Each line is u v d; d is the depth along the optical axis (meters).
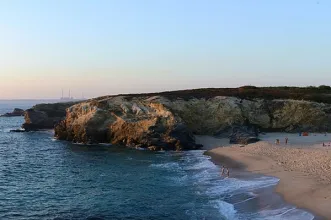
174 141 57.22
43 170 44.16
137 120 62.88
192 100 70.62
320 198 24.33
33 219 25.58
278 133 65.75
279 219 22.05
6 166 47.16
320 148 44.94
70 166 46.25
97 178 38.56
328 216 21.11
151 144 58.81
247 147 50.75
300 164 35.81
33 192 33.12
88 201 29.77
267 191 28.14
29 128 97.50
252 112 69.94
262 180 32.09
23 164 48.62
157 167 43.16
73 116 72.94
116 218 25.42
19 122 134.12
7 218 25.77
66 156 54.16
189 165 43.38
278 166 36.44
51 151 59.81
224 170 38.19
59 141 72.12
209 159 46.34
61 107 106.12
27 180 38.50
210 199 28.31
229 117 67.25
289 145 49.91
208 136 65.44
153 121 60.34
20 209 27.88
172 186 33.47
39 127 98.31
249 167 38.38
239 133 61.72
